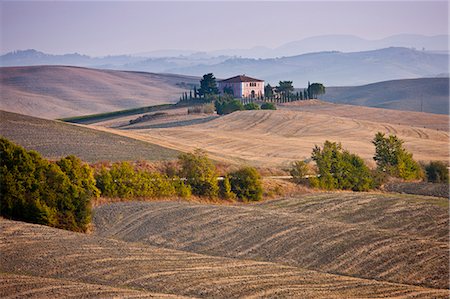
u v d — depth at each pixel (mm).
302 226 128750
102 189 156375
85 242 112625
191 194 170125
